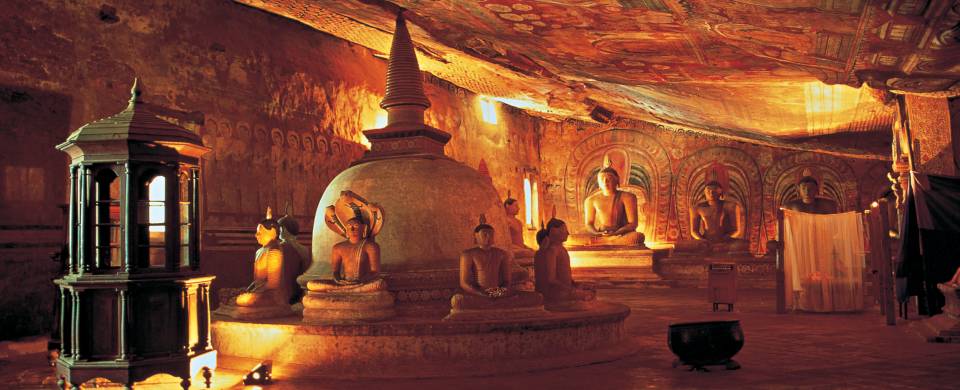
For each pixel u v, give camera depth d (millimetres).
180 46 13109
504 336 8000
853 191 22703
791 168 23562
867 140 16875
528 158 26234
